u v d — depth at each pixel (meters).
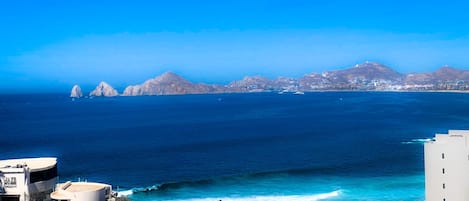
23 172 55.47
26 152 159.50
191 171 122.44
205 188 100.44
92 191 55.12
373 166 121.44
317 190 96.75
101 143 178.75
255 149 158.38
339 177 109.25
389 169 117.00
